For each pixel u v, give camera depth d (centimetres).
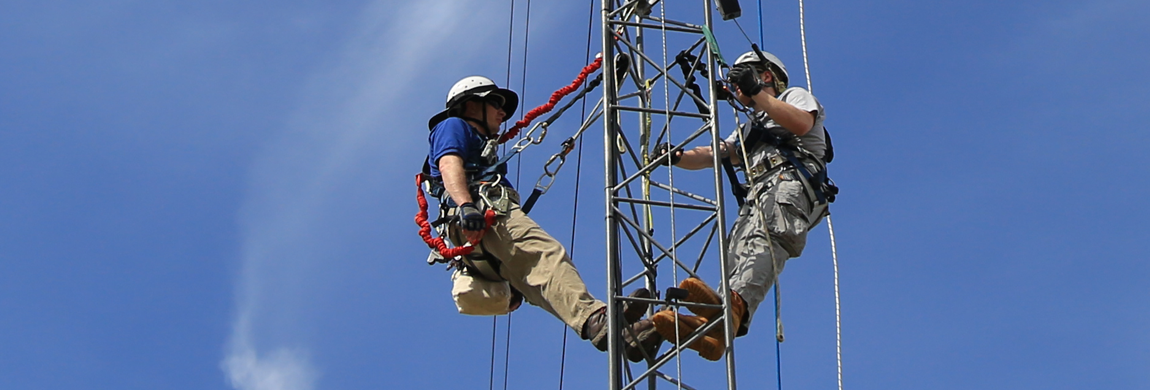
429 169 991
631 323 934
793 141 1022
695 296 923
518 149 978
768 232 983
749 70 988
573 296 927
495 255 953
